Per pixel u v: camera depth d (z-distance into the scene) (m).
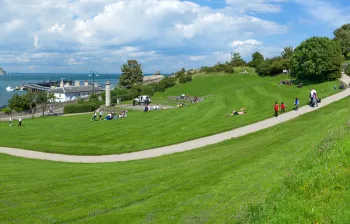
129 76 149.50
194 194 18.38
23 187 23.34
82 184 23.25
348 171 14.00
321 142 20.62
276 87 80.12
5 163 34.72
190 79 133.00
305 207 12.22
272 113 47.50
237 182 19.22
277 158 22.62
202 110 60.78
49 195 21.09
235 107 59.22
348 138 17.64
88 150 39.50
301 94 64.56
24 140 48.38
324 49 80.19
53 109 105.44
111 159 34.97
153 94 122.25
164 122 53.22
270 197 14.10
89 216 16.95
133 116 65.00
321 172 14.45
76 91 147.62
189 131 44.00
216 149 32.62
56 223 16.33
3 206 19.28
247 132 39.09
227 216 14.73
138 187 21.06
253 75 128.25
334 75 79.69
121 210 17.25
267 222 12.00
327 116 37.22
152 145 38.91
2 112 90.12
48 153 39.88
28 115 92.88
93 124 59.28
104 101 110.38
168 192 19.27
